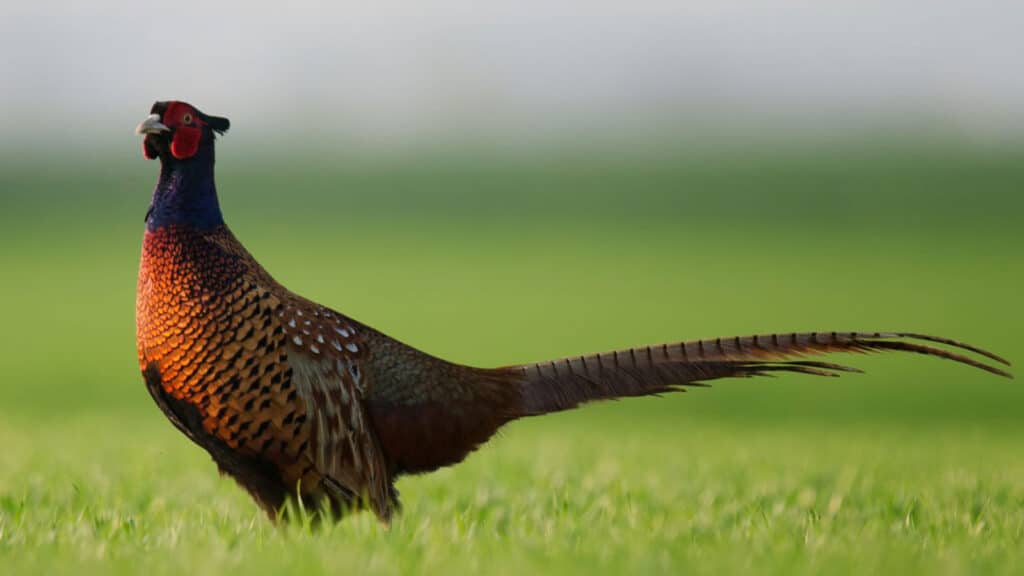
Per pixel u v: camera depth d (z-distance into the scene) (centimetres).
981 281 4844
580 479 1102
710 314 4284
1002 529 810
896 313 4175
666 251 6025
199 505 947
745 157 10006
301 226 7144
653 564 668
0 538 763
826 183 8131
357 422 825
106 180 8950
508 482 1098
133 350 3662
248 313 795
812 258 5641
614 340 3831
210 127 830
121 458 1298
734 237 6444
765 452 1462
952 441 1823
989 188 7656
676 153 10825
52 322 4200
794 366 858
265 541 755
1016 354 3459
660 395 873
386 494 844
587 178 8988
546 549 718
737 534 784
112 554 710
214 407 799
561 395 873
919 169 8525
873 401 2909
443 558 693
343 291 4941
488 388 869
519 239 6581
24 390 2983
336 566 661
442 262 5800
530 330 4069
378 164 10388
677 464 1256
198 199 816
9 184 8606
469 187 8719
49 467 1184
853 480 1062
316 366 807
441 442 861
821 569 663
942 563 676
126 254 6038
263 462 810
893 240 6119
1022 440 1898
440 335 3981
